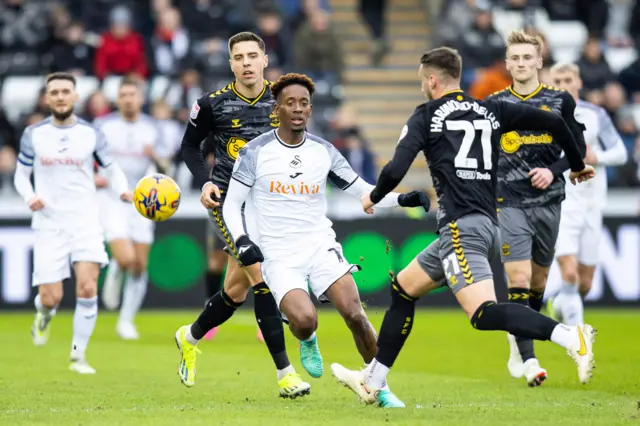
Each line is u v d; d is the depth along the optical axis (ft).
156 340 142.41
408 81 260.62
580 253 127.34
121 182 116.16
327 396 89.81
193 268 184.24
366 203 78.02
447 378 104.94
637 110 247.70
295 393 86.12
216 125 89.76
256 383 99.81
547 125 77.71
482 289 73.56
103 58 222.48
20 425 71.61
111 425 71.20
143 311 183.32
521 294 101.40
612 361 116.47
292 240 82.12
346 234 183.32
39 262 113.19
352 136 219.61
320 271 81.61
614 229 183.42
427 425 70.28
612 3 290.97
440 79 77.05
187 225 184.44
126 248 143.74
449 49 77.30
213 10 246.68
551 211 102.27
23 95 236.43
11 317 173.88
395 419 73.31
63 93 111.86
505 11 275.59
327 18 263.70
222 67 230.27
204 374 107.14
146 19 247.29
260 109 89.51
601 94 231.91
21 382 99.60
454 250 74.69
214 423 71.61
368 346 81.71
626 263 183.52
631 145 221.66
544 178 91.56
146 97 224.74
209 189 85.20
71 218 112.37
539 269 105.91
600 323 160.25
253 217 83.41
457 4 265.13
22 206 193.88
